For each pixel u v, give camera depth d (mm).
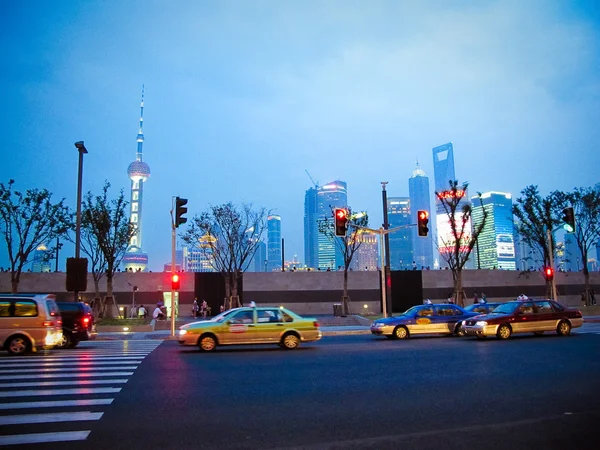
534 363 13289
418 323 22953
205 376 12008
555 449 6188
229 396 9578
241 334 18219
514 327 20391
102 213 35750
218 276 44812
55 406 8844
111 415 8156
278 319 18688
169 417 7988
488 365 13062
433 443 6453
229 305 37750
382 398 9234
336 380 11227
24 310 17234
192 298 44375
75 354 17359
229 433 7051
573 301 49812
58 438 6883
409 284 46781
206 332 18016
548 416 7770
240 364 14164
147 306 43781
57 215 33719
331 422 7566
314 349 18266
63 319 20125
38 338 17156
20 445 6586
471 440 6566
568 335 21203
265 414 8117
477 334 20266
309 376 11836
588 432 6883
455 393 9594
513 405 8531
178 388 10461
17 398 9539
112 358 16000
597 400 8859
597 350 15914
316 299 45375
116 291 43500
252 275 45125
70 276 24781
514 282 48625
